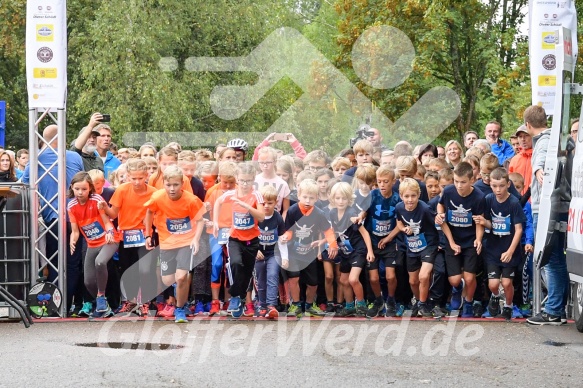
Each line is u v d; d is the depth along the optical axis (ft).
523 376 27.02
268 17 121.80
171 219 37.83
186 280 37.76
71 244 39.58
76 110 120.67
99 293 39.22
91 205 39.19
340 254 40.19
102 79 111.75
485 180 41.04
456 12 96.99
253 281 40.27
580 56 87.76
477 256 39.14
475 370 27.84
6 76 134.41
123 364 28.35
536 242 36.58
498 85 94.89
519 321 38.50
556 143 36.24
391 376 26.76
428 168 44.78
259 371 27.40
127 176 40.37
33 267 39.83
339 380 26.17
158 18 112.27
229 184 38.73
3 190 37.29
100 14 112.06
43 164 41.04
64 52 39.86
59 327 36.58
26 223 39.63
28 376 26.45
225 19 118.21
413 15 96.89
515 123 91.50
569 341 33.40
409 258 39.63
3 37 125.70
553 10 43.83
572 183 35.96
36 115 40.04
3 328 36.40
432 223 39.40
